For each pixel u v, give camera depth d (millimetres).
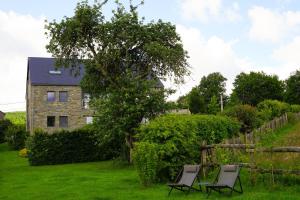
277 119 38906
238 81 89062
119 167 28141
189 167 15766
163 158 18391
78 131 36312
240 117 34875
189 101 77500
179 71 29078
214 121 22719
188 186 14789
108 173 24266
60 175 24062
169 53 28047
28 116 60250
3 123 63594
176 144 18469
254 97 84750
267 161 15172
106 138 27891
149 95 27516
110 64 29906
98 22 28812
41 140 35188
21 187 19766
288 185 14336
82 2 28688
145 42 29016
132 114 26859
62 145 35594
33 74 53156
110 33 28578
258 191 14203
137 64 30297
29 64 54656
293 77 87812
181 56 29094
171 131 18578
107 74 29594
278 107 45406
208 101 100562
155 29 29125
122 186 17984
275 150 14781
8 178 24391
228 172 14430
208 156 17844
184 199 13883
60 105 52875
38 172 27562
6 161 39438
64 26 28672
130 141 27953
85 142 36250
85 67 30219
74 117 53094
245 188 14859
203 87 103625
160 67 29719
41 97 52438
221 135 22984
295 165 14633
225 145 17062
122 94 27438
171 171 18172
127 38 28484
